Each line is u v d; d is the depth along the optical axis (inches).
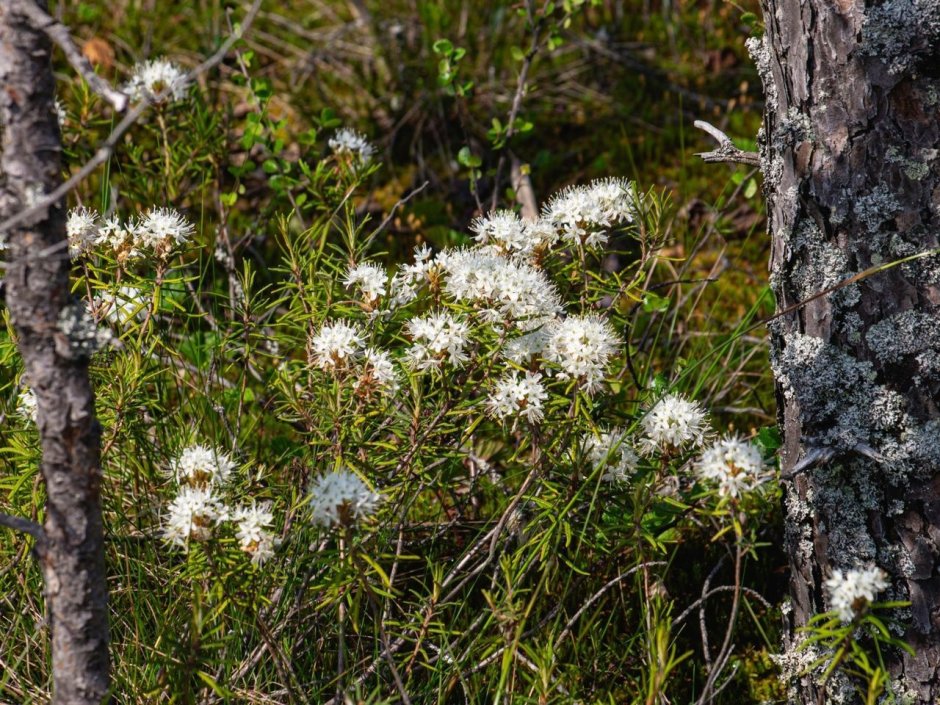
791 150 85.0
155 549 103.7
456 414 89.4
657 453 92.7
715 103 191.6
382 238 166.2
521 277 84.5
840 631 74.8
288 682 89.6
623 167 180.4
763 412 128.5
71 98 173.8
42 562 72.8
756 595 98.0
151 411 112.5
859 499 86.9
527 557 99.1
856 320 84.2
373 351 90.7
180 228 95.7
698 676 105.2
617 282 100.2
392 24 204.2
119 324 106.3
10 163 67.2
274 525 95.8
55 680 75.5
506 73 200.8
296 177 159.9
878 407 84.0
